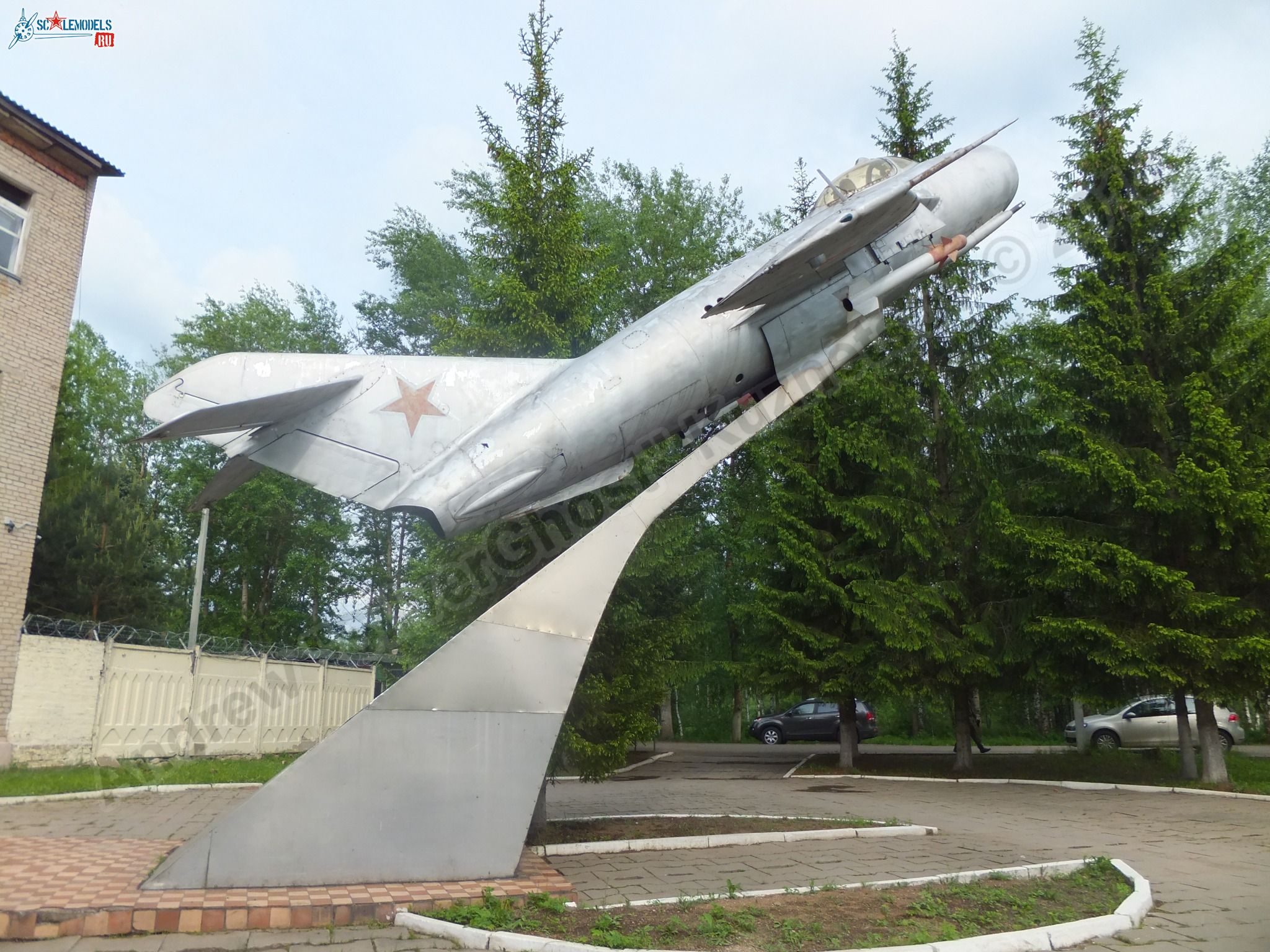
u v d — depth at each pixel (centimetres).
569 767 938
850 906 588
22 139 1424
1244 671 1245
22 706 1361
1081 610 1424
